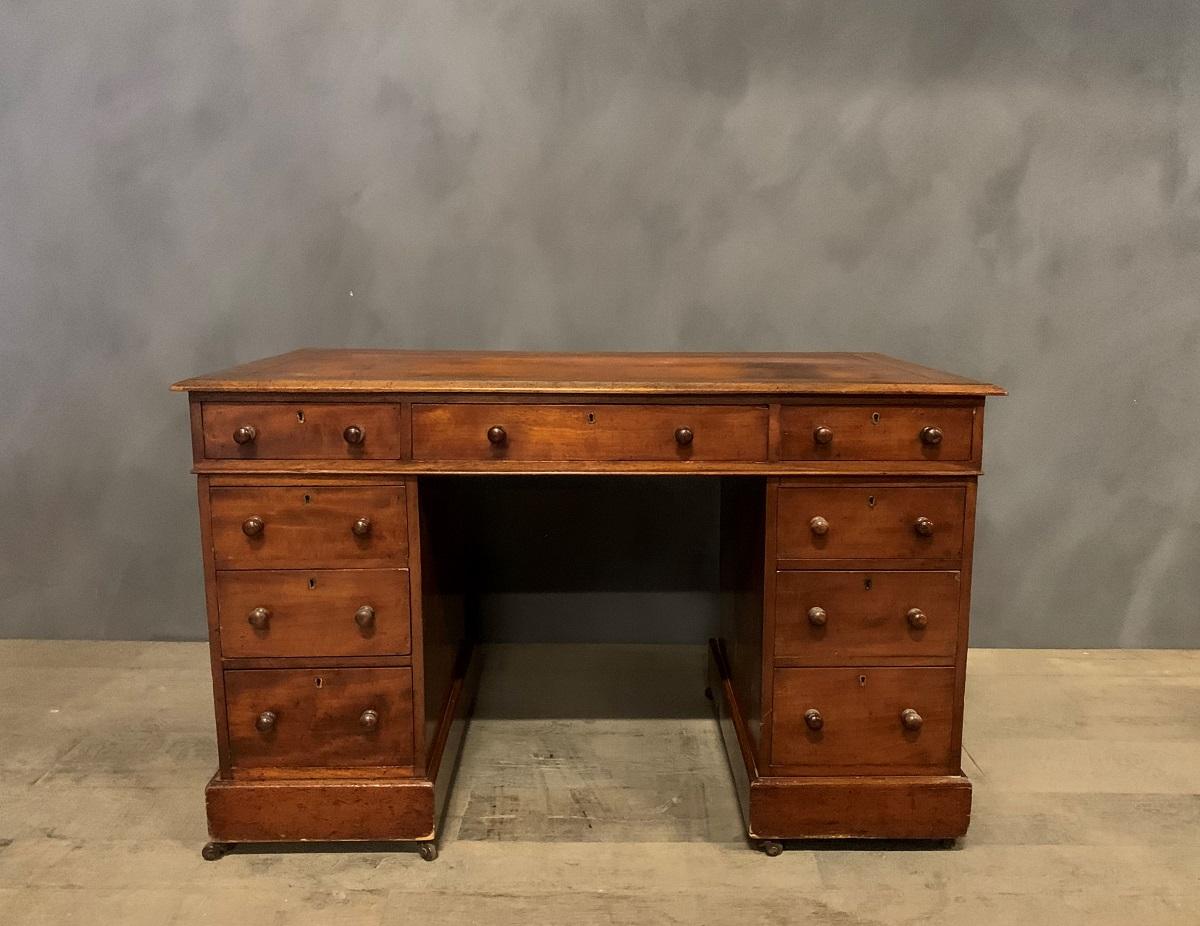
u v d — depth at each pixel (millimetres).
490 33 2535
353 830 1865
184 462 2744
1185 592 2799
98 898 1736
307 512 1818
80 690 2543
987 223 2615
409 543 1830
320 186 2604
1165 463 2732
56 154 2594
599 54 2543
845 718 1888
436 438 1808
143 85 2564
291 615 1844
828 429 1808
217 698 1862
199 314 2668
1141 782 2143
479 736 2348
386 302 2652
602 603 2803
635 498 2740
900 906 1731
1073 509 2762
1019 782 2139
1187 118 2570
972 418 1813
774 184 2596
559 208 2605
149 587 2812
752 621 1981
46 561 2799
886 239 2623
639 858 1871
